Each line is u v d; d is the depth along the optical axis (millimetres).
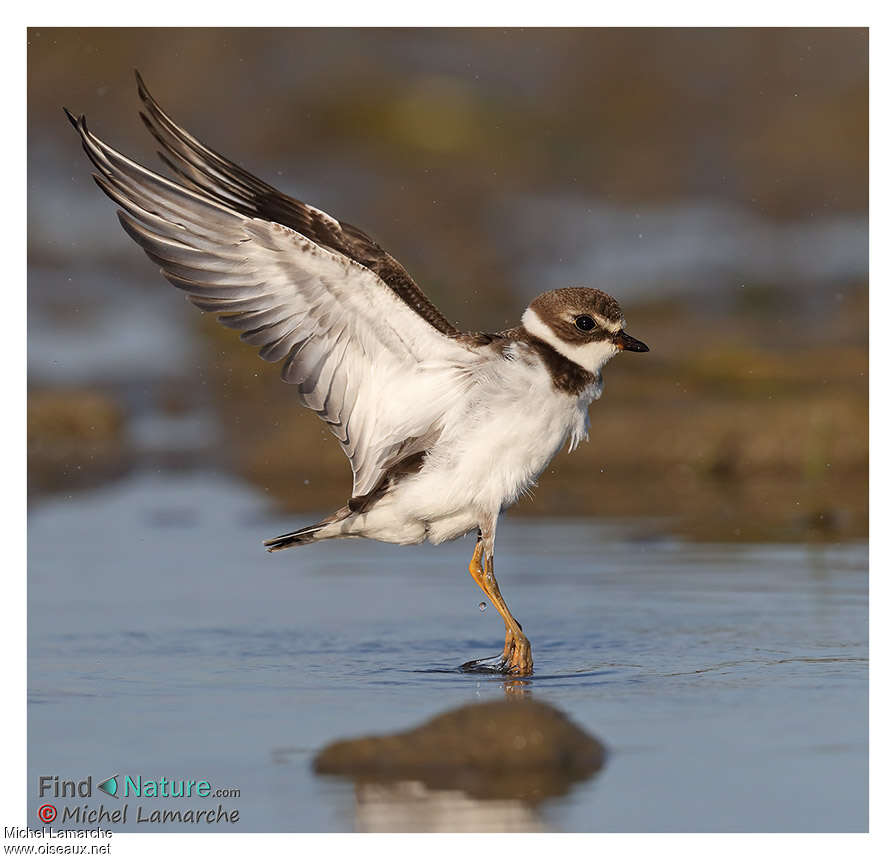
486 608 12305
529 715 8789
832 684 9828
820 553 14305
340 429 10531
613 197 30953
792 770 8148
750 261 27891
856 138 32781
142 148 30719
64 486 17891
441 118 32656
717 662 10492
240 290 9961
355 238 10805
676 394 21016
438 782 8000
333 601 12570
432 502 10562
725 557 14180
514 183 31156
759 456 19031
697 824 7465
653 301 25703
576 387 10789
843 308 25484
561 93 34031
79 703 9477
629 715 9109
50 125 30719
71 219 27891
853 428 19312
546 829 7453
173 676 10203
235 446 19703
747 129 33281
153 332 24078
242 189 10836
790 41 34594
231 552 14578
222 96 32531
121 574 13570
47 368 22359
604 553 14445
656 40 34750
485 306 25234
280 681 10062
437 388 10438
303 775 8102
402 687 9898
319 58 33656
